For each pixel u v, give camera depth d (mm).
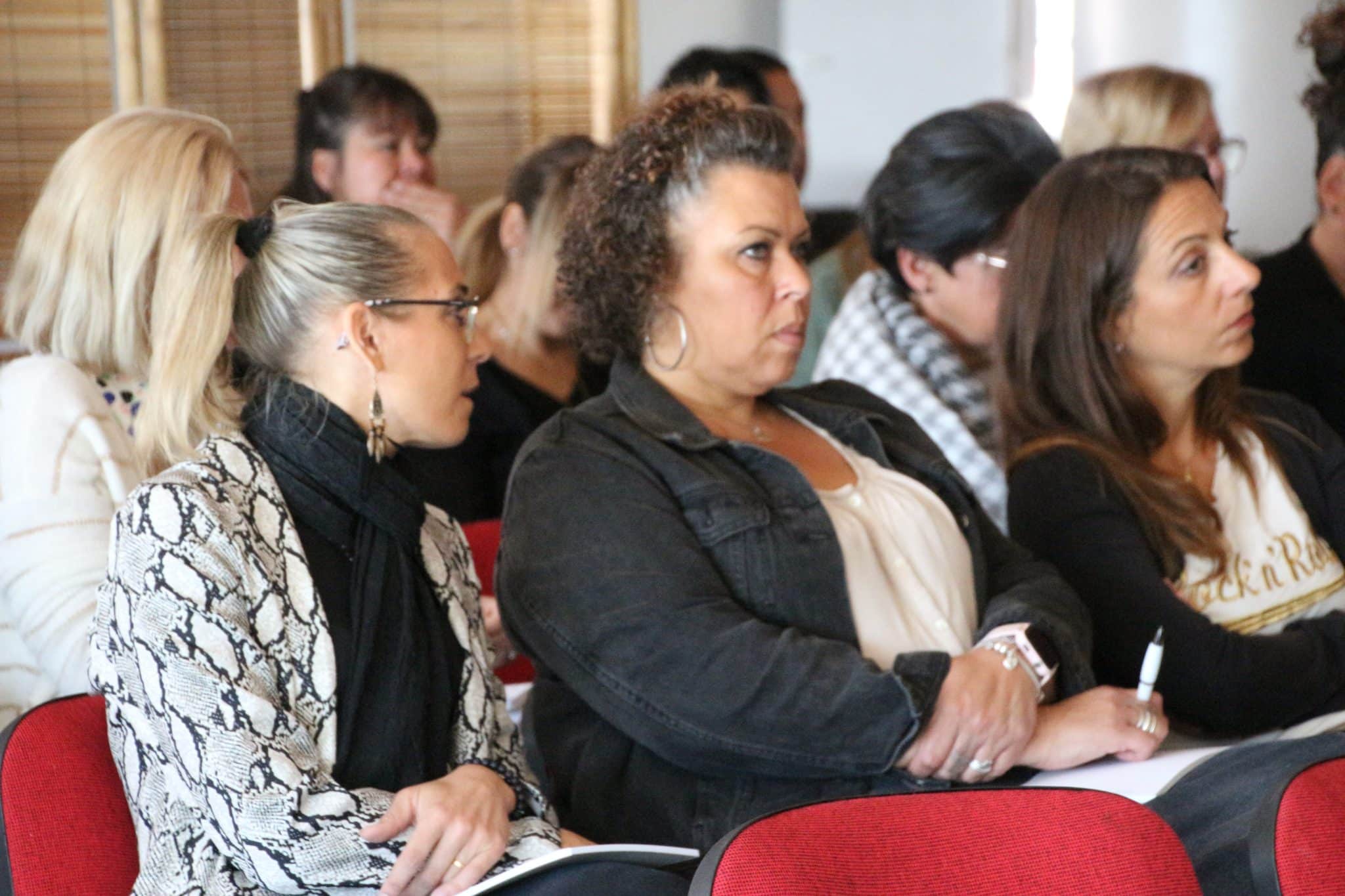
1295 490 6852
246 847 4219
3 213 11625
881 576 5680
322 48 13344
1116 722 5520
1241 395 7031
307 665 4461
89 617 5887
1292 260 8875
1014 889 3660
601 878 4266
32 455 6066
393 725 4594
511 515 5543
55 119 11742
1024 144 7945
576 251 5910
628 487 5430
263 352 4699
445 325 4777
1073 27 15781
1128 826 3791
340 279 4629
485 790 4570
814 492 5621
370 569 4633
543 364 9266
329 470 4613
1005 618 5703
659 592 5246
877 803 3787
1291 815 3814
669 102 5840
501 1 14391
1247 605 6469
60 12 11633
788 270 5754
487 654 5156
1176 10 14195
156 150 6215
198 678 4223
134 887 4438
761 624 5270
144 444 4746
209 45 12516
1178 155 6562
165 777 4434
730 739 5195
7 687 6203
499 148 14641
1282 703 6109
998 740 5270
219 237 4719
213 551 4324
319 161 10969
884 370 8016
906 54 18297
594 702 5363
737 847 3551
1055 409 6613
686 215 5691
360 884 4309
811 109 18344
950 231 7895
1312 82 9258
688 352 5816
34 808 4523
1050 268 6547
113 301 6219
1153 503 6312
